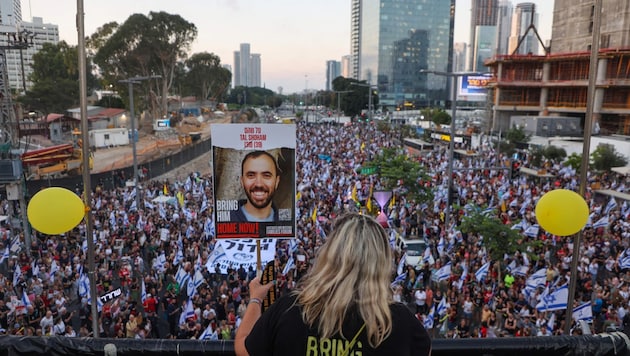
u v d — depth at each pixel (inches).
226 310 659.4
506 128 3061.0
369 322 69.3
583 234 948.0
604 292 685.3
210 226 928.3
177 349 119.0
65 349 119.7
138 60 2962.6
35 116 2486.5
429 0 6678.2
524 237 864.9
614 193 1346.0
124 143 2650.1
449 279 749.9
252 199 227.9
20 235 974.4
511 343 121.3
